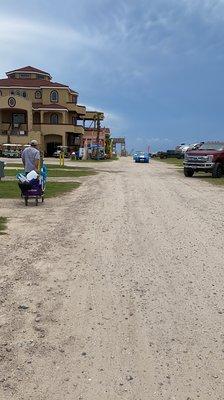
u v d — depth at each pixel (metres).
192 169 19.44
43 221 7.77
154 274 4.70
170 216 8.40
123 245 5.98
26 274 4.66
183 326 3.41
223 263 5.13
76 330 3.34
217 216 8.45
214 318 3.56
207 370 2.79
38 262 5.11
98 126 50.88
